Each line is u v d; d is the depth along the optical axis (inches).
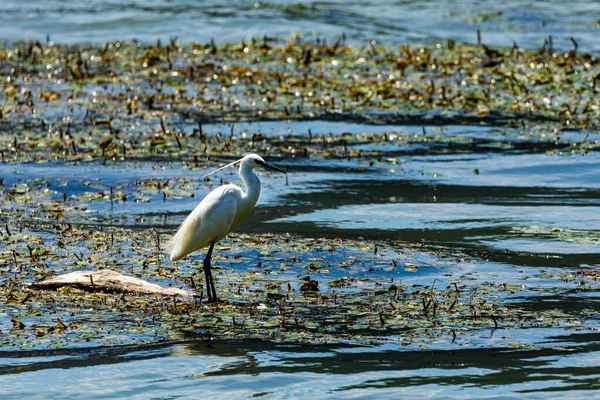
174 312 474.0
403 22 1635.1
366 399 376.8
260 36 1521.9
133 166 803.4
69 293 498.0
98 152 845.8
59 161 813.2
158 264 559.8
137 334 443.5
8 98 1059.9
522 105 1048.8
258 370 405.1
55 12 1695.4
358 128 960.9
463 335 447.5
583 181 783.1
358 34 1533.0
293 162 834.2
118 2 1795.0
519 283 534.3
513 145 894.4
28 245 586.6
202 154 847.7
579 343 438.0
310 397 378.3
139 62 1295.5
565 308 490.3
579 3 1817.2
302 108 1037.2
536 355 422.9
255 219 672.4
